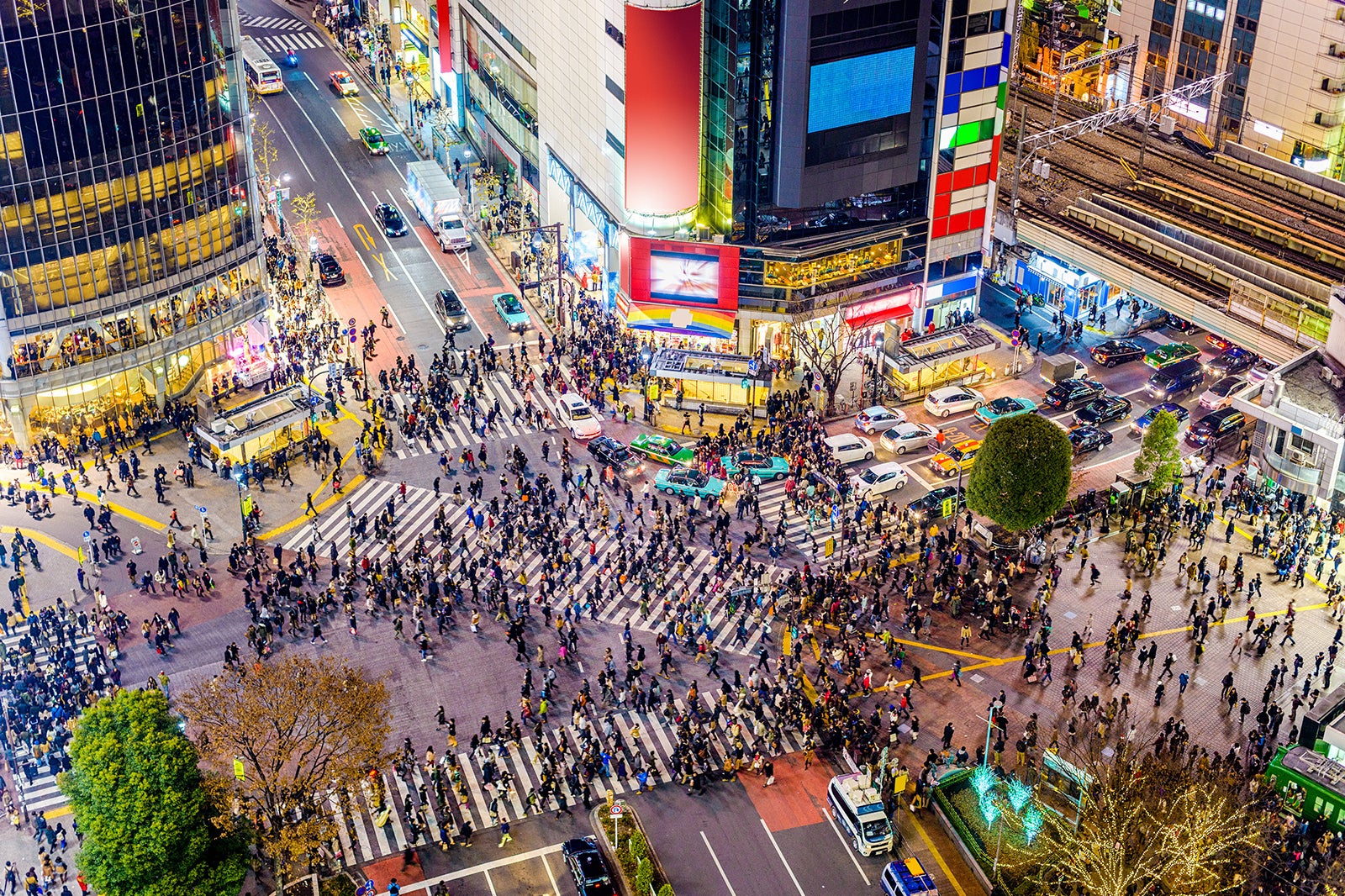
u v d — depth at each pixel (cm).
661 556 9806
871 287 11912
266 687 7281
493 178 14938
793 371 12019
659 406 11675
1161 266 12631
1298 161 14925
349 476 10831
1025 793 7669
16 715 8381
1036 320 13088
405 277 13762
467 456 10844
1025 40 17500
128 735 6744
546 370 12112
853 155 11369
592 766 8100
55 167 10312
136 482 10762
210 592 9594
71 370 10950
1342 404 10138
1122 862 6888
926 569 9800
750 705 8500
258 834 7231
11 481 10688
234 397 11494
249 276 12006
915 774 8175
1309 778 7712
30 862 7619
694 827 7838
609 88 11800
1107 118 13812
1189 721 8562
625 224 12031
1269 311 11744
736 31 10762
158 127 10769
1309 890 7275
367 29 18612
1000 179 14288
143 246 11006
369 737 7350
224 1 11100
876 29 10944
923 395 11919
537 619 9338
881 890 7450
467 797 7981
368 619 9325
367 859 7619
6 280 10462
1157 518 10231
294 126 16625
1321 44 14288
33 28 9850
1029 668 8825
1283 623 9356
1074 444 11081
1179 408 11606
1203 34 15600
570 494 10294
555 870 7556
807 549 10006
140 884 6794
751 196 11462
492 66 14875
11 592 9538
